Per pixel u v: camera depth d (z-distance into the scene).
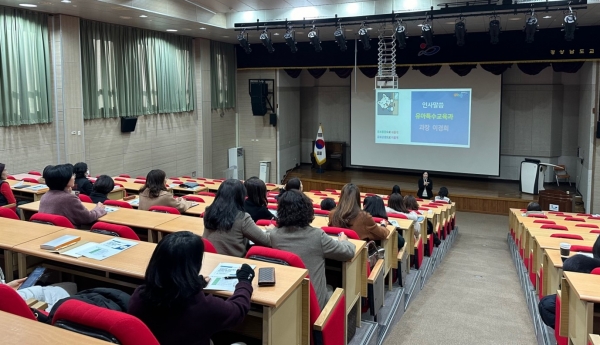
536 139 12.98
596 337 2.35
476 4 8.74
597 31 10.20
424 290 5.59
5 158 7.98
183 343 1.88
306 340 2.54
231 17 10.45
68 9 8.22
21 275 2.93
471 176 13.75
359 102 13.98
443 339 4.10
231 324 1.99
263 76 14.02
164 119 11.59
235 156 14.02
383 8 9.09
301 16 9.77
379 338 3.81
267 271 2.41
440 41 11.52
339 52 12.63
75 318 1.64
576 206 11.35
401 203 6.18
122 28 10.05
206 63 12.70
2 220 3.50
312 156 15.14
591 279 2.80
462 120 12.84
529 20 8.02
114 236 3.19
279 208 3.01
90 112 9.41
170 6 9.01
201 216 4.82
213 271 2.46
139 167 10.88
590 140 10.79
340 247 2.99
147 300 1.84
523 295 5.43
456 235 9.71
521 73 12.93
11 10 7.91
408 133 13.50
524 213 8.31
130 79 10.34
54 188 3.97
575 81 12.56
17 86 8.05
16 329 1.54
